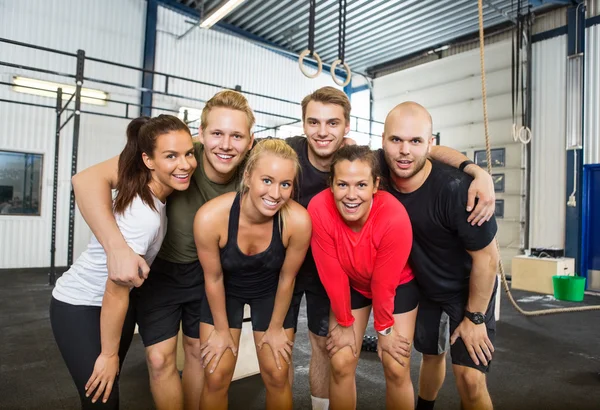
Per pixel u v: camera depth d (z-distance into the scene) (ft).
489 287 4.89
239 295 4.98
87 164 23.24
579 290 17.12
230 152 4.55
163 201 4.58
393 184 5.13
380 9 23.50
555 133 22.26
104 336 4.20
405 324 5.29
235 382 7.91
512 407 7.13
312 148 5.58
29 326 11.34
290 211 4.42
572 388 7.95
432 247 5.08
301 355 9.62
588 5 21.02
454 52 27.71
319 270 4.87
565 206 21.66
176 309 5.16
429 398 6.23
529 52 23.02
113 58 23.86
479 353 5.01
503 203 24.23
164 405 4.93
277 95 29.89
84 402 4.33
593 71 20.74
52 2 22.04
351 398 5.19
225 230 4.38
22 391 7.28
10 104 21.24
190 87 26.18
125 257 3.85
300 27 26.32
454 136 26.96
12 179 21.57
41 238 22.16
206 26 21.79
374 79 32.40
